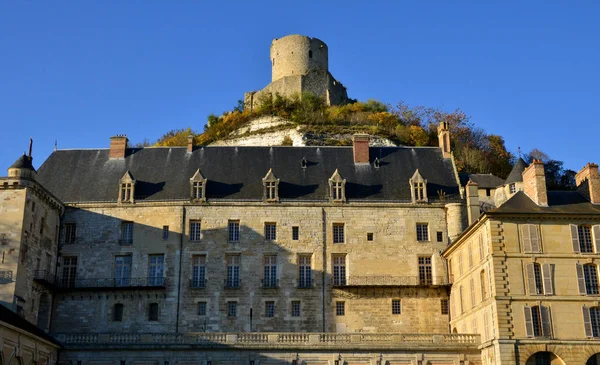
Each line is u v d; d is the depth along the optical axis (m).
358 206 58.53
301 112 102.44
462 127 99.62
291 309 55.69
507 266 45.56
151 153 63.84
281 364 48.00
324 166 62.28
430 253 57.66
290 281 56.31
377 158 63.25
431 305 56.25
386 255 57.44
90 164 63.09
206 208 57.97
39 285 53.56
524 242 46.12
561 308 44.81
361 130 93.31
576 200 49.25
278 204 58.19
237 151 63.75
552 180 95.12
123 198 58.78
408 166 62.88
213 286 55.94
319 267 56.78
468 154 90.81
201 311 55.47
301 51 113.31
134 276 56.53
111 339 48.81
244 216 57.84
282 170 61.69
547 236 46.38
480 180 68.25
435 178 61.78
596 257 45.97
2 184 51.19
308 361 48.09
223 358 48.00
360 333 48.81
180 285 55.88
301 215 58.12
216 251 56.88
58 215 57.97
